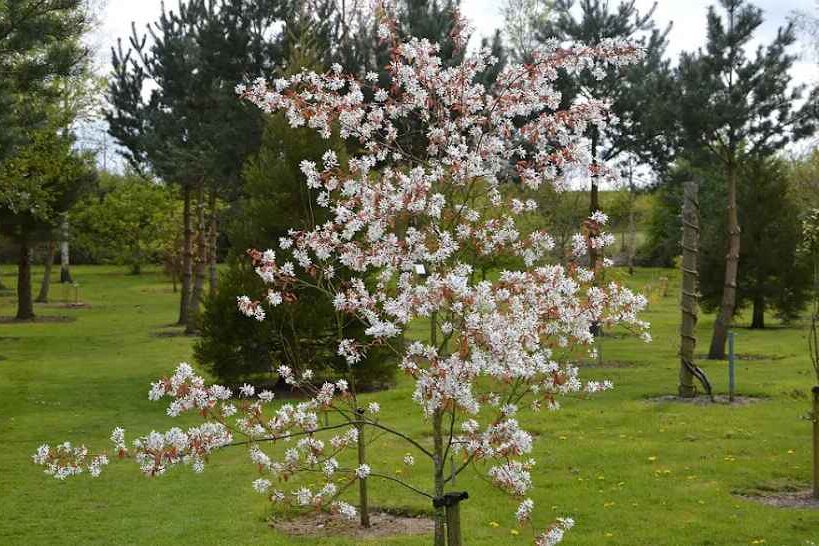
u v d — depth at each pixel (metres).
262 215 13.31
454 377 4.57
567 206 21.81
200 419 12.18
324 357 13.80
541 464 8.87
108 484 8.52
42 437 10.95
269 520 7.26
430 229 5.37
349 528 6.98
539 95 5.69
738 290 23.89
